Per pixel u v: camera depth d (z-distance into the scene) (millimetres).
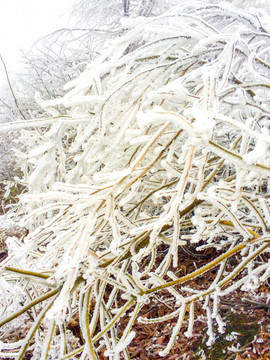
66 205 1208
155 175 2533
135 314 1574
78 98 1693
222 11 1795
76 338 2449
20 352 1433
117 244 1348
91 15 5363
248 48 1587
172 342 1567
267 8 3336
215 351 1971
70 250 1152
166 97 1375
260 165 1168
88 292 1569
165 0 4586
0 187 7453
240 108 1666
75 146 1847
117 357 1535
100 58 1868
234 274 1639
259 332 1954
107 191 1291
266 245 1639
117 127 1843
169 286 1566
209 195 1389
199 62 1967
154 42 1793
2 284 1434
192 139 1098
